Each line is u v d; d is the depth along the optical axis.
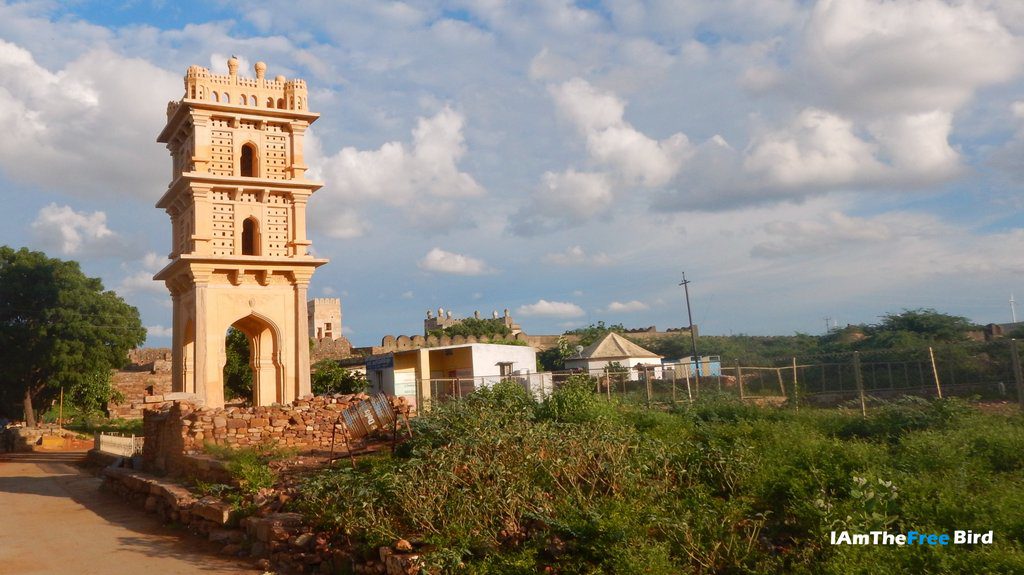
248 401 45.91
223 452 17.05
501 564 9.21
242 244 29.72
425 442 14.64
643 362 60.03
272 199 29.47
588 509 9.93
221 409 18.97
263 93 29.77
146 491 18.23
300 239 29.41
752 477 11.05
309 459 16.52
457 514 10.42
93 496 20.92
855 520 8.49
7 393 49.88
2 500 20.36
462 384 38.22
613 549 8.68
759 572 8.12
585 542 9.24
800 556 8.37
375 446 16.58
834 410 19.61
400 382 41.66
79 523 16.41
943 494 9.10
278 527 11.91
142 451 23.89
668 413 20.19
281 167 29.83
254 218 29.06
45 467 30.70
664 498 10.63
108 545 13.86
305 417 19.16
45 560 12.88
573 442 12.17
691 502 10.31
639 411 19.27
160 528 15.32
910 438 13.02
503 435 12.47
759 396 25.34
